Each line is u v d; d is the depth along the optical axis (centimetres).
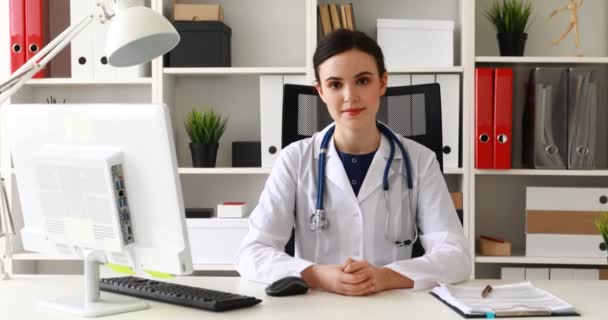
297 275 154
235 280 166
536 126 281
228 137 317
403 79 286
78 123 137
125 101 319
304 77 289
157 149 127
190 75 311
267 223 176
